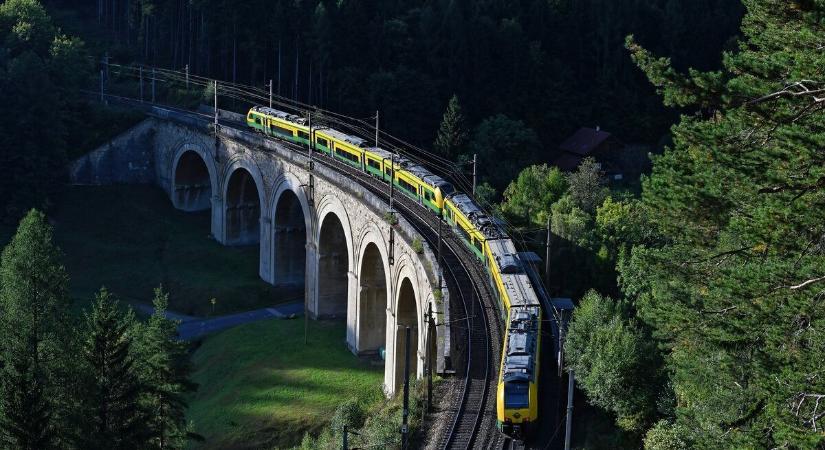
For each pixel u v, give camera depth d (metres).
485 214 97.44
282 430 93.56
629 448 63.75
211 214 152.50
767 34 41.72
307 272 122.38
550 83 168.62
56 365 76.00
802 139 38.00
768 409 39.31
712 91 41.16
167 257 143.25
